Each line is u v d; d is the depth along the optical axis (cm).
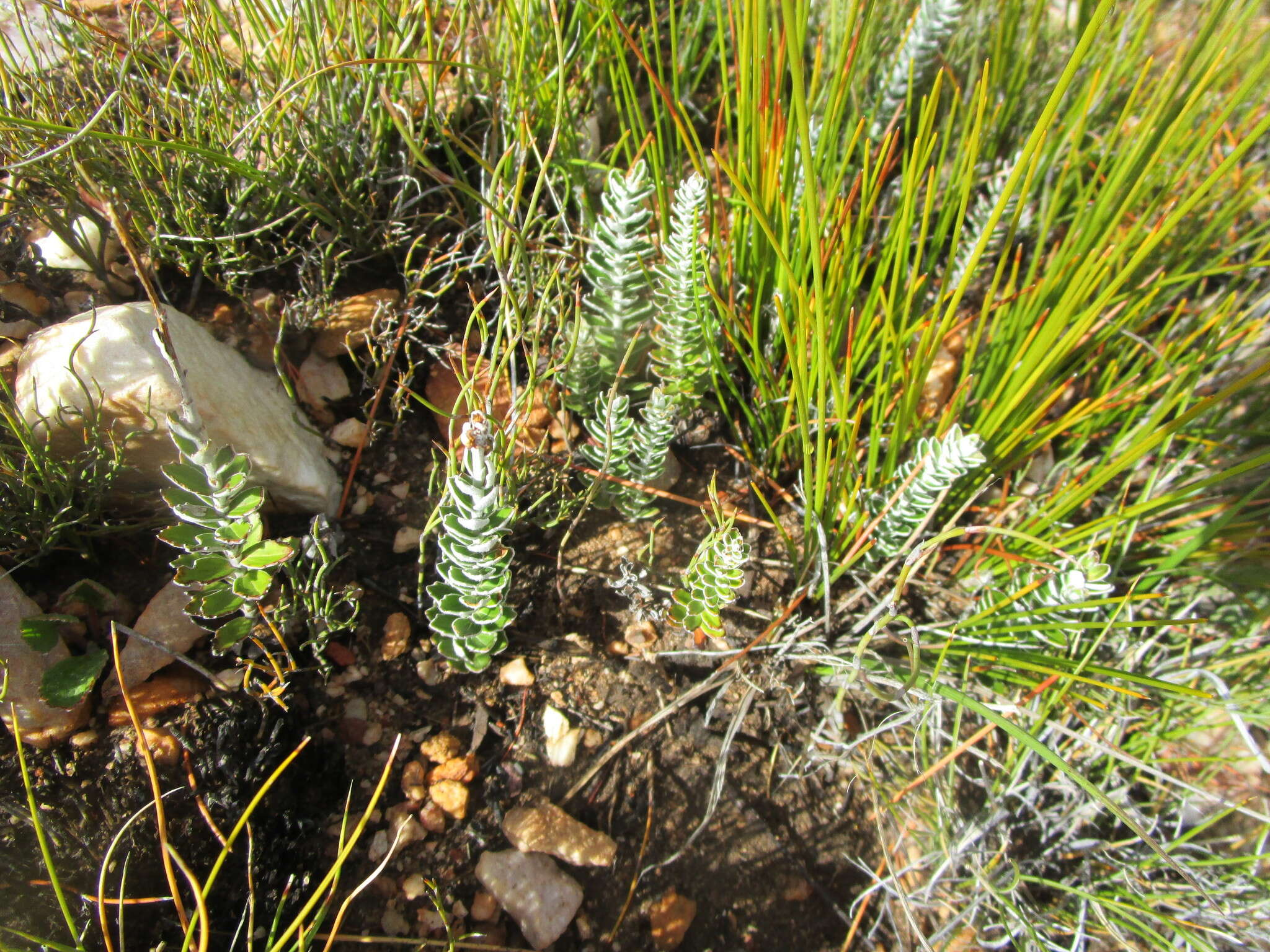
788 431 39
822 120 44
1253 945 37
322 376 39
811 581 38
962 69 56
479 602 32
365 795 33
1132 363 48
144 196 35
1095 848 38
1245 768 42
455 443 35
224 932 29
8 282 36
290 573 32
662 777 35
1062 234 51
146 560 33
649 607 37
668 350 37
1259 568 40
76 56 38
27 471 31
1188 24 58
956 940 35
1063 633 37
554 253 40
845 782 37
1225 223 47
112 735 30
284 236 40
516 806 34
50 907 27
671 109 35
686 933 33
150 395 30
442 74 42
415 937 31
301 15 40
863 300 46
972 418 44
